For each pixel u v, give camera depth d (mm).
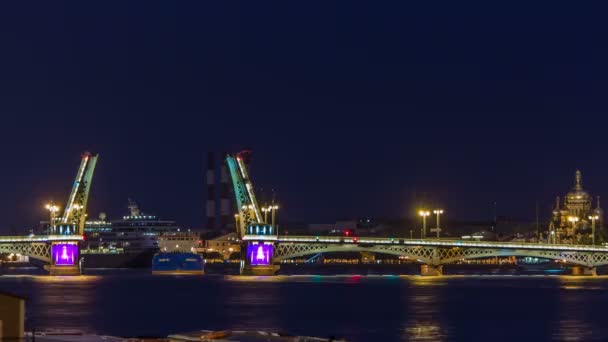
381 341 146000
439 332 158125
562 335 155125
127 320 173000
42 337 109250
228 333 117125
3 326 81812
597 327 166125
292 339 115125
